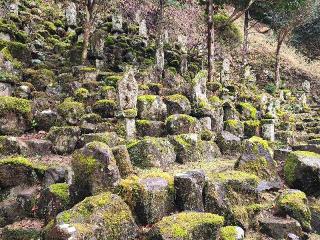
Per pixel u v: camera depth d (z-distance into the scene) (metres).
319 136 11.80
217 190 5.22
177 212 4.91
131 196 4.63
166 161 6.36
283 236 5.14
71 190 4.80
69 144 6.50
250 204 5.62
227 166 6.57
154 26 18.33
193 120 7.61
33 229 4.57
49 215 4.79
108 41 12.49
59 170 5.40
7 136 6.12
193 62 16.30
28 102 7.00
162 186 4.82
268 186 6.28
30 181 5.35
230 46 22.23
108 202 4.24
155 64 11.30
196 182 5.05
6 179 5.18
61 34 13.87
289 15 19.56
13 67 8.78
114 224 4.14
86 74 9.39
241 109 10.30
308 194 6.35
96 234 3.88
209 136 7.75
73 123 7.21
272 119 10.09
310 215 5.57
